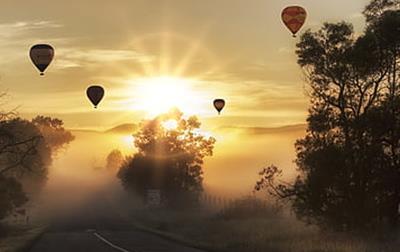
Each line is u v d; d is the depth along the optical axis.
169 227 55.72
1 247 35.62
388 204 37.09
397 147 36.56
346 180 37.41
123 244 37.97
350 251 27.84
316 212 38.41
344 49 38.81
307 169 38.34
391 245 30.23
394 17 36.69
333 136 38.34
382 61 37.72
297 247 29.94
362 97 38.25
